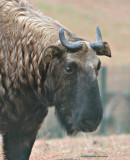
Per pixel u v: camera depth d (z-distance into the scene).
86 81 15.92
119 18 108.50
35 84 17.83
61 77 16.77
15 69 17.70
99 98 15.87
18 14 18.16
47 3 109.69
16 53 17.69
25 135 19.06
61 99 17.05
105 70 43.47
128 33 99.25
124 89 57.53
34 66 17.59
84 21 101.81
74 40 17.02
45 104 18.22
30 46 17.62
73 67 16.25
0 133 18.84
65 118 17.38
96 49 16.59
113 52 87.44
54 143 28.31
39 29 17.70
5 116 18.12
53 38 17.34
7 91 17.81
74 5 111.69
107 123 50.31
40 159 22.92
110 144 27.34
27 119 18.55
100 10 112.06
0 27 18.00
